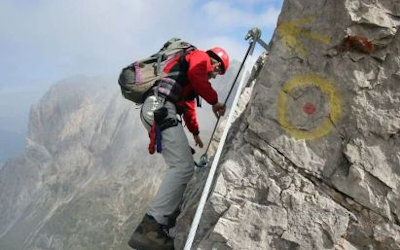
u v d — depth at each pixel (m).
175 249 2.55
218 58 2.79
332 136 2.06
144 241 2.47
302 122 2.12
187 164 2.49
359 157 2.00
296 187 2.07
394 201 1.94
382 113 1.99
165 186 2.48
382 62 2.00
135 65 2.58
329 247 1.97
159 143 2.42
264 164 2.14
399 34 1.97
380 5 1.99
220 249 2.07
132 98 2.60
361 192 1.98
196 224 1.87
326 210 2.01
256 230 2.06
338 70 2.06
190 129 2.83
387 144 1.98
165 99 2.51
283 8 2.21
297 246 2.01
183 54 2.60
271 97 2.17
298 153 2.10
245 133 2.22
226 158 2.29
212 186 2.35
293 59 2.16
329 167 2.04
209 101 2.56
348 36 2.03
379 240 1.93
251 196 2.12
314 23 2.12
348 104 2.04
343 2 2.04
